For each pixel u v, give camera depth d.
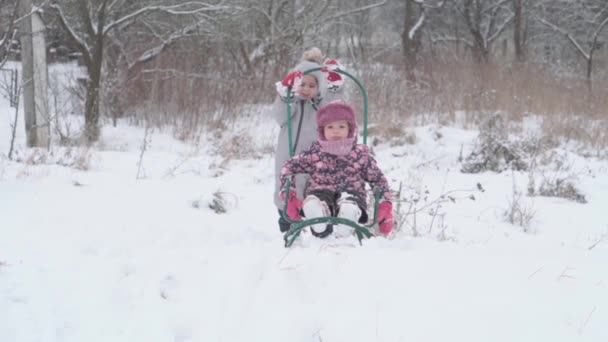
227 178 9.21
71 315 3.70
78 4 13.66
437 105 16.09
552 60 24.41
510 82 17.00
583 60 23.53
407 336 3.04
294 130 5.24
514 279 3.58
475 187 9.10
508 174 10.05
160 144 13.03
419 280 3.52
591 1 23.34
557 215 7.66
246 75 17.88
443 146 12.31
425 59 19.50
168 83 15.55
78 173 8.28
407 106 15.59
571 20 24.00
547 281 3.60
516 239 6.39
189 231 5.42
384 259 3.80
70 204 6.17
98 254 4.73
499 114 12.80
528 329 3.04
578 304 3.28
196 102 14.89
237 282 3.79
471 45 23.91
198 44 17.42
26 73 11.35
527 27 25.59
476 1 22.84
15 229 5.17
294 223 4.36
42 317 3.66
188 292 3.85
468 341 2.97
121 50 16.27
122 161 10.07
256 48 19.62
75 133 12.93
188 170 9.72
